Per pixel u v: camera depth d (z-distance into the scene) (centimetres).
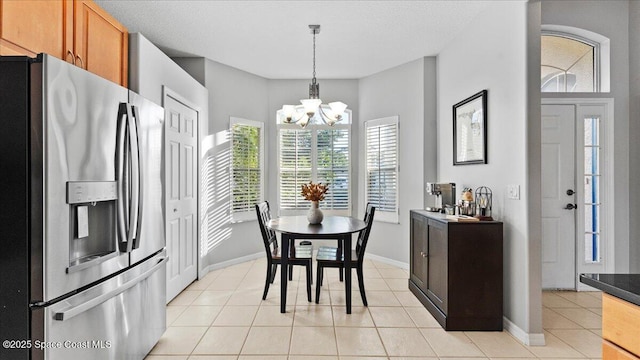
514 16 248
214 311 293
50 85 137
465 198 288
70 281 147
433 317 283
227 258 440
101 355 168
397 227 442
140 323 204
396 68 444
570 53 348
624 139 339
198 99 383
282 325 266
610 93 338
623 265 340
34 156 136
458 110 341
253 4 283
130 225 182
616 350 105
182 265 344
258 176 486
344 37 351
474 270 258
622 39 335
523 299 242
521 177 241
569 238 348
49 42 186
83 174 154
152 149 220
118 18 308
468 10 293
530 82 235
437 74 402
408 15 302
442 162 387
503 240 263
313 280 383
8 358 138
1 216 137
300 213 500
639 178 331
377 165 465
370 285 365
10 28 161
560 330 260
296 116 346
